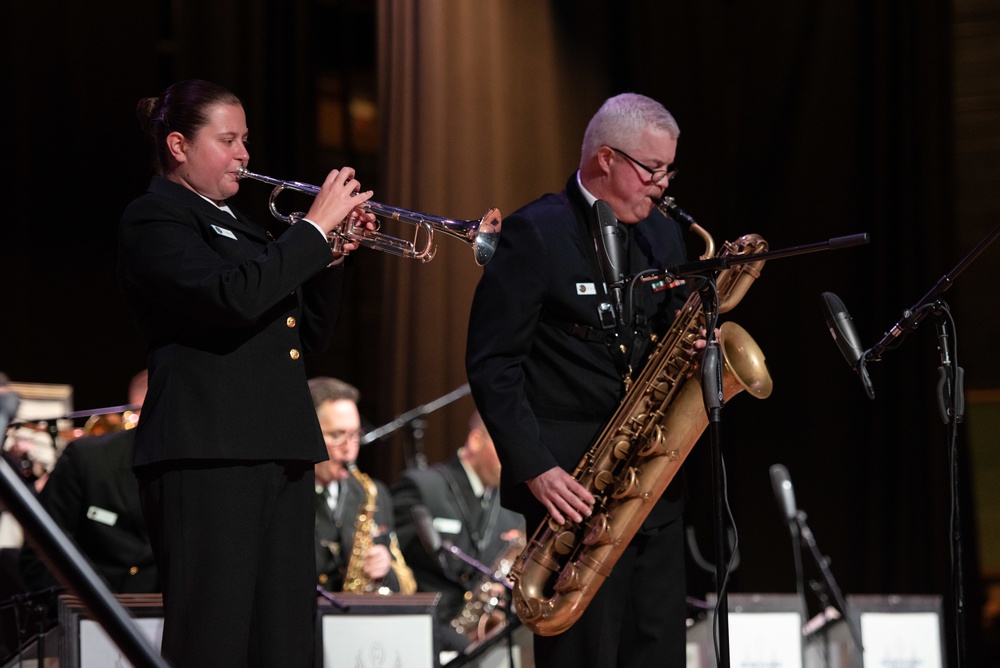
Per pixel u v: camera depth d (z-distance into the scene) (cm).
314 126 2533
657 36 2509
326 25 2648
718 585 1003
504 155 2459
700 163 2494
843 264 2445
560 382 1155
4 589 1529
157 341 1005
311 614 1009
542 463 1105
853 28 2461
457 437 2409
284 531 1001
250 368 991
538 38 2494
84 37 2298
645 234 1216
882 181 2423
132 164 2339
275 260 963
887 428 2397
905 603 1780
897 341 1116
